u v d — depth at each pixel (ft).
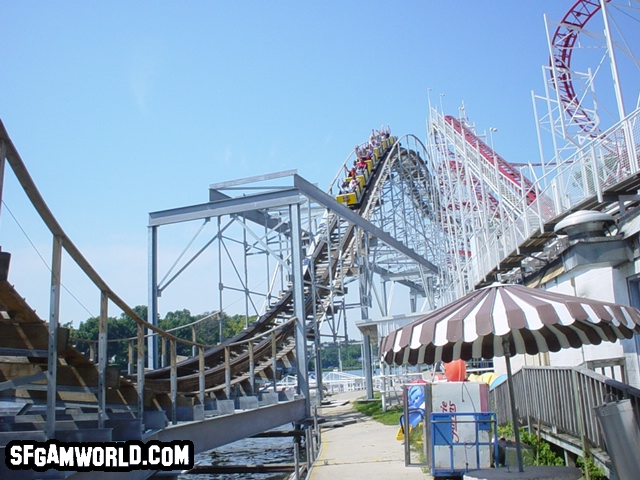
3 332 29.09
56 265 27.32
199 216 89.81
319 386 91.35
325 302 102.63
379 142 166.09
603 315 19.99
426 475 34.35
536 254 54.03
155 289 91.25
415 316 92.22
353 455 45.01
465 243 100.58
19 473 26.32
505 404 45.44
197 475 55.67
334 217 120.47
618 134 36.60
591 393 28.63
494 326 20.59
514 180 103.19
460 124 115.96
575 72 68.54
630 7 51.42
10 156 24.13
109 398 38.34
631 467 22.91
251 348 64.85
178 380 56.59
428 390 33.27
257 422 59.62
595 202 37.40
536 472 24.45
